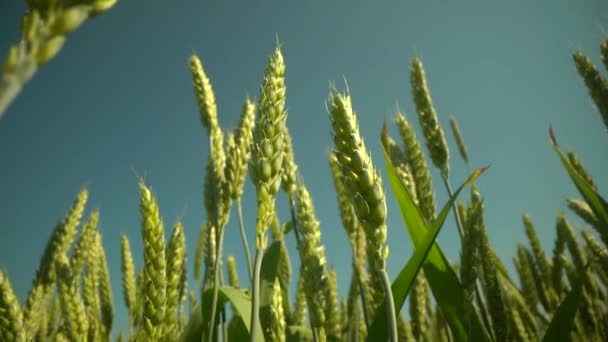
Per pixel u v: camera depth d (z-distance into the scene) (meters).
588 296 0.33
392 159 0.26
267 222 0.15
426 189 0.26
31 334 0.23
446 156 0.28
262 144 0.15
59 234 0.29
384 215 0.12
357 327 0.25
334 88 0.14
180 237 0.17
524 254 0.40
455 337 0.17
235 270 0.42
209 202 0.25
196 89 0.29
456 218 0.24
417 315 0.27
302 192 0.21
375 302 0.22
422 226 0.18
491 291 0.17
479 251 0.17
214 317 0.19
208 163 0.27
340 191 0.27
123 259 0.37
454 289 0.17
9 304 0.14
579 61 0.23
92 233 0.31
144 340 0.14
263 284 0.21
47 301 0.26
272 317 0.18
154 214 0.15
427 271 0.17
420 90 0.30
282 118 0.16
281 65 0.17
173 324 0.15
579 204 0.33
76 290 0.21
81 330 0.21
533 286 0.39
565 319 0.15
